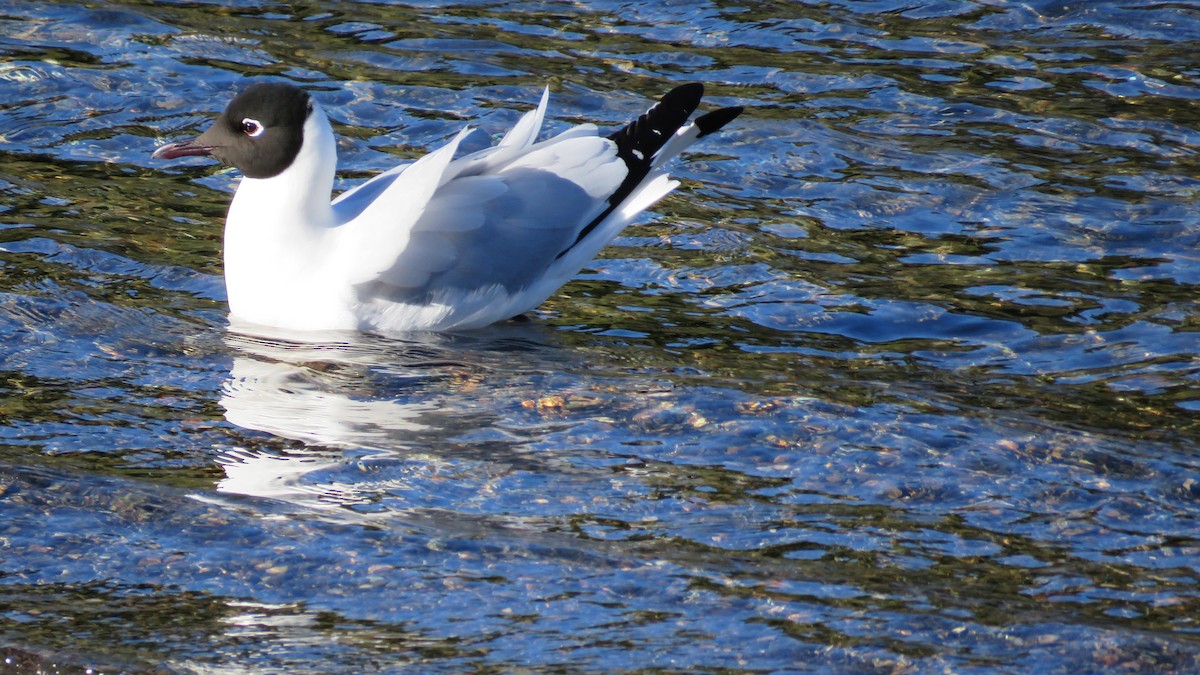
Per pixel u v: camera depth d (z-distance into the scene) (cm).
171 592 877
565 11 1919
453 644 829
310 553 914
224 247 1266
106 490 974
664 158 1355
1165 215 1455
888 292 1321
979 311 1285
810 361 1199
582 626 847
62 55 1727
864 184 1524
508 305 1279
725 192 1514
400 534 935
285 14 1886
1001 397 1137
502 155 1319
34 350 1168
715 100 1691
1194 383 1158
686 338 1242
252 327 1247
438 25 1867
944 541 941
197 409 1093
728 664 814
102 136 1568
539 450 1046
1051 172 1544
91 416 1074
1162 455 1048
